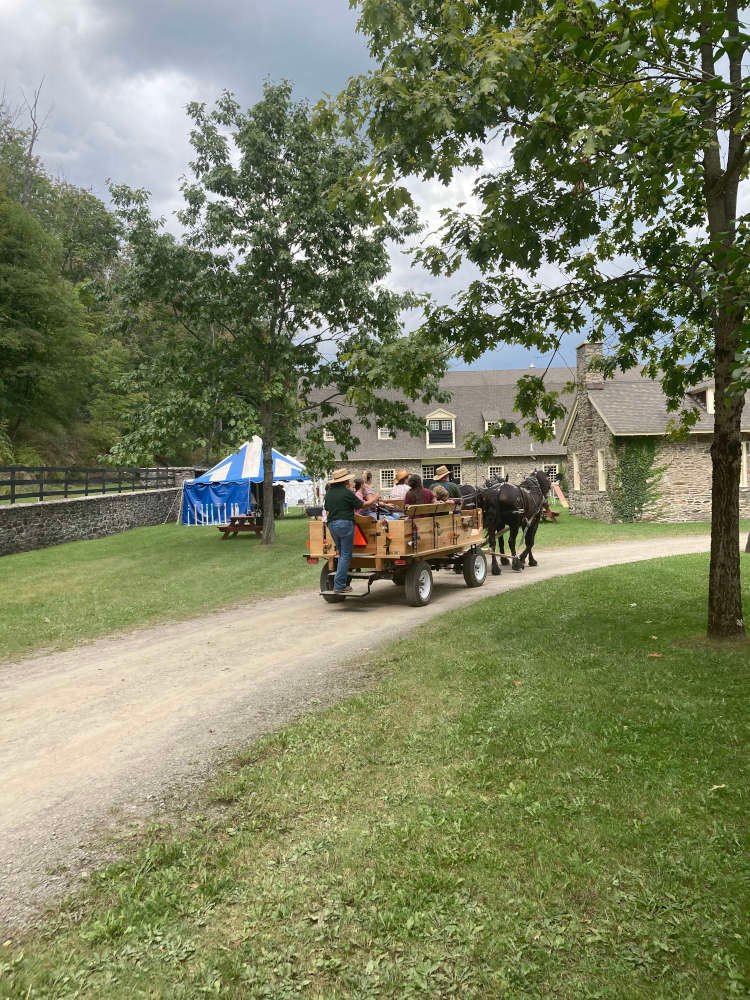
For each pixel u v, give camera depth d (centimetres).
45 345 3509
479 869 322
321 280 1864
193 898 319
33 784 476
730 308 516
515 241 635
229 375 1869
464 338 725
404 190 629
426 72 575
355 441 2064
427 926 285
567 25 444
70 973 271
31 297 3391
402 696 596
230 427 1842
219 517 2906
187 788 452
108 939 294
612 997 241
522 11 584
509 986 250
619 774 407
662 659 640
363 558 1110
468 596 1180
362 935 284
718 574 705
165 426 1794
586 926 279
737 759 415
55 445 3909
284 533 2392
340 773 447
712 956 256
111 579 1438
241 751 509
